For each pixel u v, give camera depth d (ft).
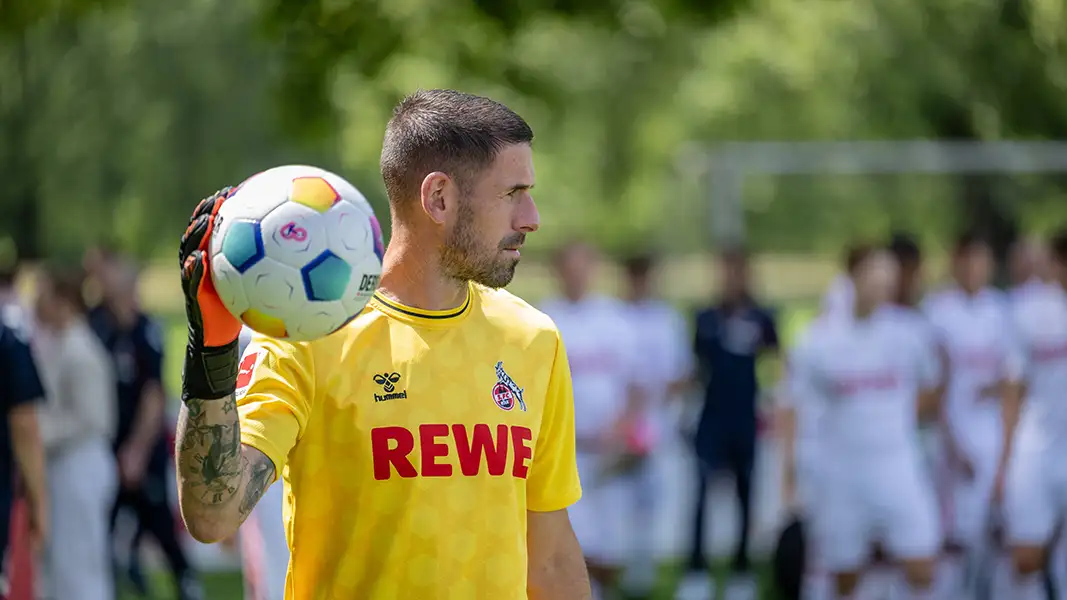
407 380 32.19
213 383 28.35
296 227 28.43
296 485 31.96
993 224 148.25
